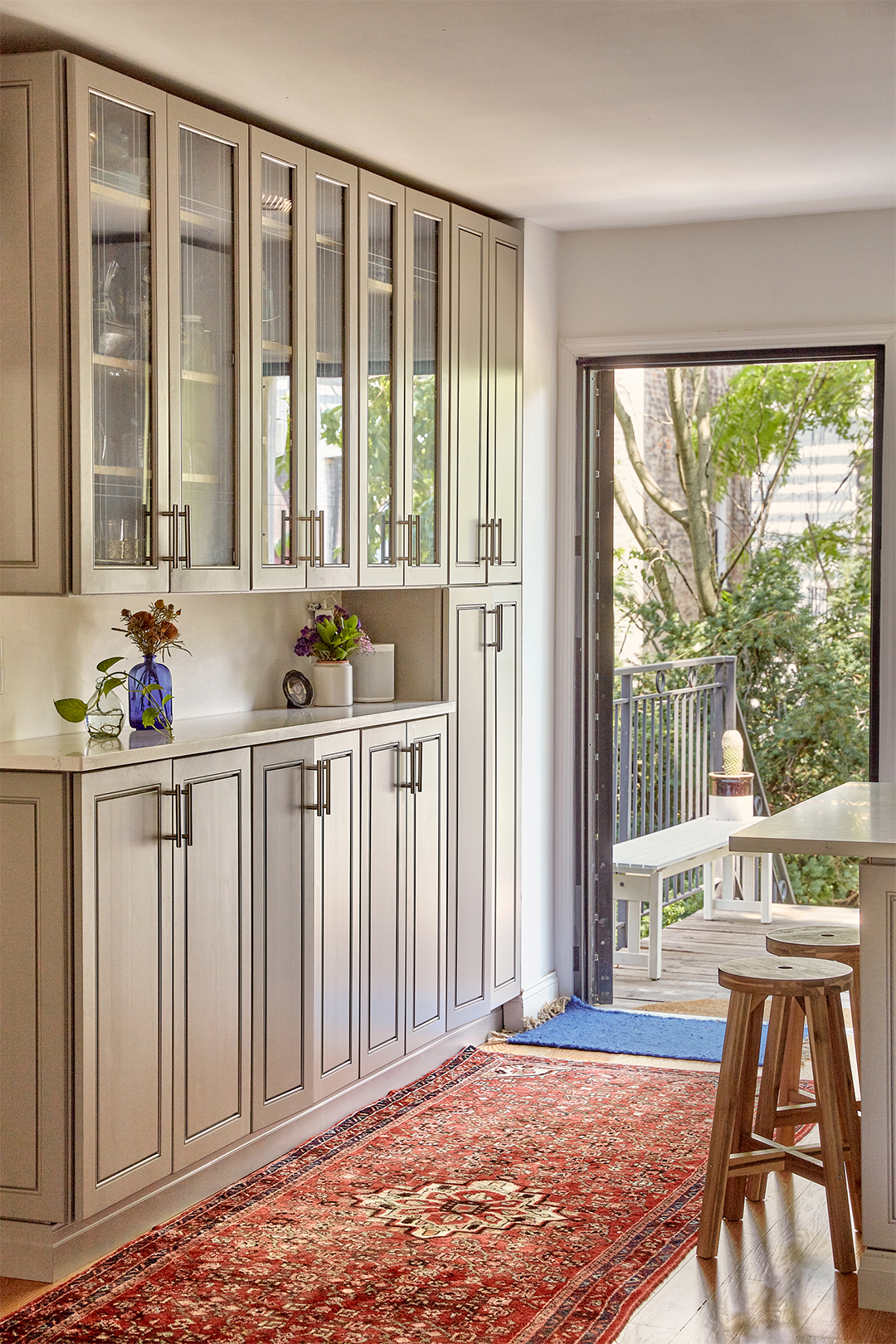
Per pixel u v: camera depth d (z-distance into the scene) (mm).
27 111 3055
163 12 3061
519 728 5141
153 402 3309
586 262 5324
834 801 3539
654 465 9289
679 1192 3562
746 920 7234
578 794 5504
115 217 3188
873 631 4977
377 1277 3068
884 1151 2961
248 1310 2914
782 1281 3076
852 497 8703
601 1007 5500
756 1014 3234
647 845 6484
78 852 3006
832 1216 3121
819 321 5023
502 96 3670
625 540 9195
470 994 4840
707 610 8961
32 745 3260
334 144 4113
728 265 5133
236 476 3629
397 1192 3555
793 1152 3221
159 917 3264
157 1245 3221
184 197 3412
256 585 3699
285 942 3770
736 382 8938
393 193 4293
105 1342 2783
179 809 3314
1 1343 2771
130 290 3242
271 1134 3775
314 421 3951
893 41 3279
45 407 3074
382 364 4293
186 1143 3387
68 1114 3047
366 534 4211
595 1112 4203
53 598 3469
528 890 5273
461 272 4680
